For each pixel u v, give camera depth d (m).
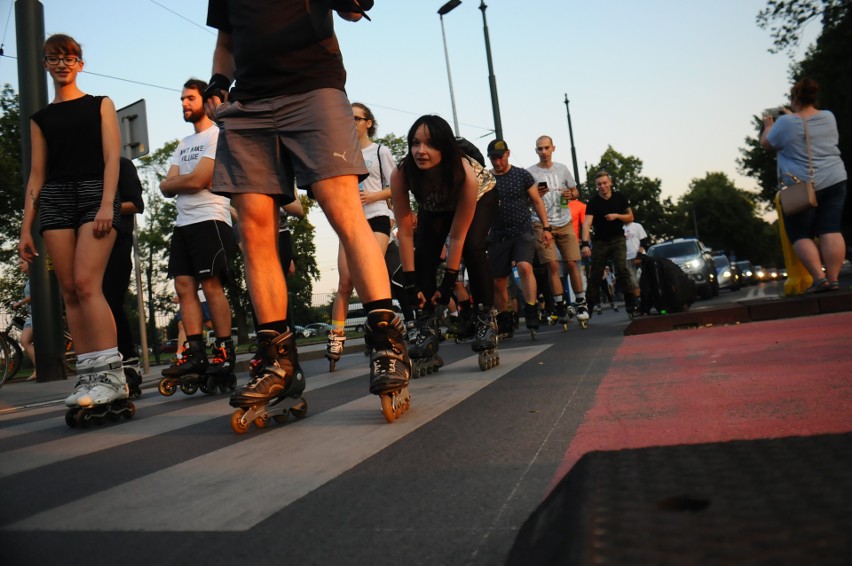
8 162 22.52
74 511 1.69
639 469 1.01
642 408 2.44
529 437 2.13
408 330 7.03
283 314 2.91
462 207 4.40
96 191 3.84
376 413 2.95
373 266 2.75
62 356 9.33
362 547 1.29
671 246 23.25
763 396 2.45
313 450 2.24
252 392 2.73
